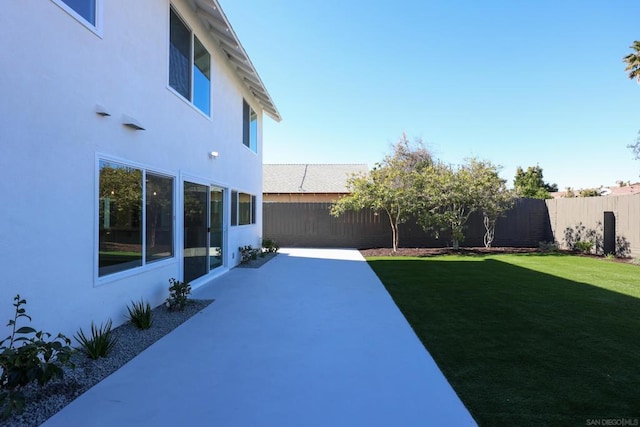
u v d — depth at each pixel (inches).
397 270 357.1
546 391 112.8
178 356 142.6
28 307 121.4
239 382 120.6
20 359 94.3
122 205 178.1
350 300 234.1
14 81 115.3
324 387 117.1
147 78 199.6
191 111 260.5
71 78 140.6
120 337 161.3
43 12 126.4
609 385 116.6
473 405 105.0
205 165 289.6
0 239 110.9
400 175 506.6
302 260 433.1
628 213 443.8
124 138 177.3
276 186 969.5
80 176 146.4
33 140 122.7
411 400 108.6
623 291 258.1
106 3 162.7
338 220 591.8
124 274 179.0
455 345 153.8
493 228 561.0
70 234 140.9
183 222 251.3
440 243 573.9
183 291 209.8
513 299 235.0
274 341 159.8
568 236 534.6
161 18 215.5
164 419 98.3
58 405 104.3
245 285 282.4
